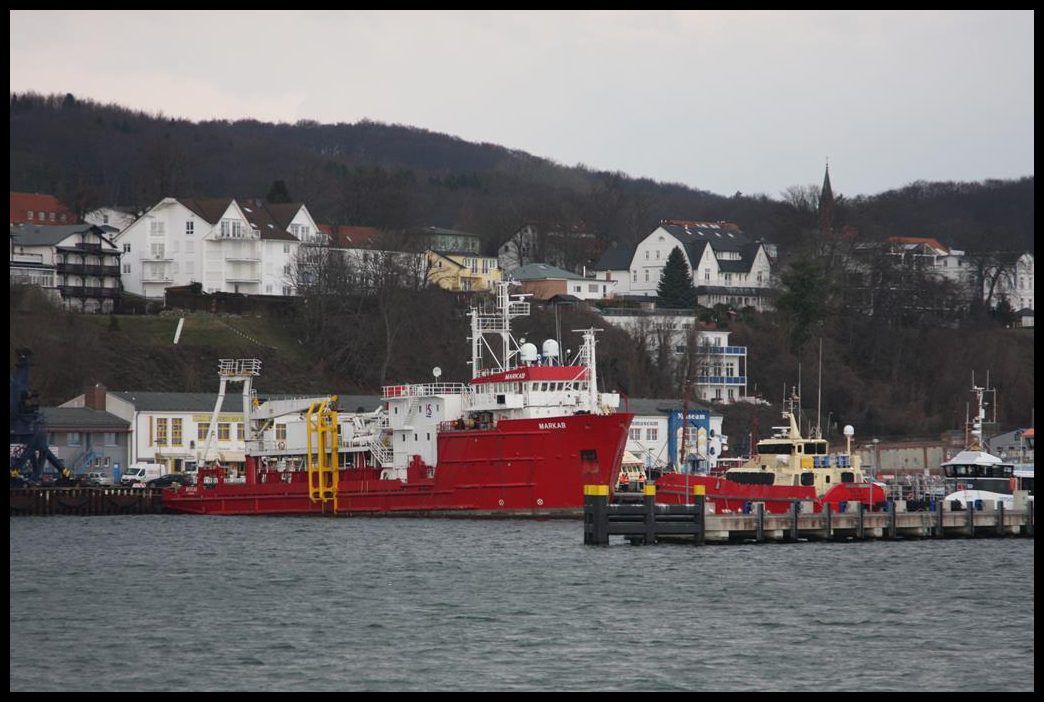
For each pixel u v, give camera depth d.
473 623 188.25
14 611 198.12
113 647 174.38
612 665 165.88
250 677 160.38
